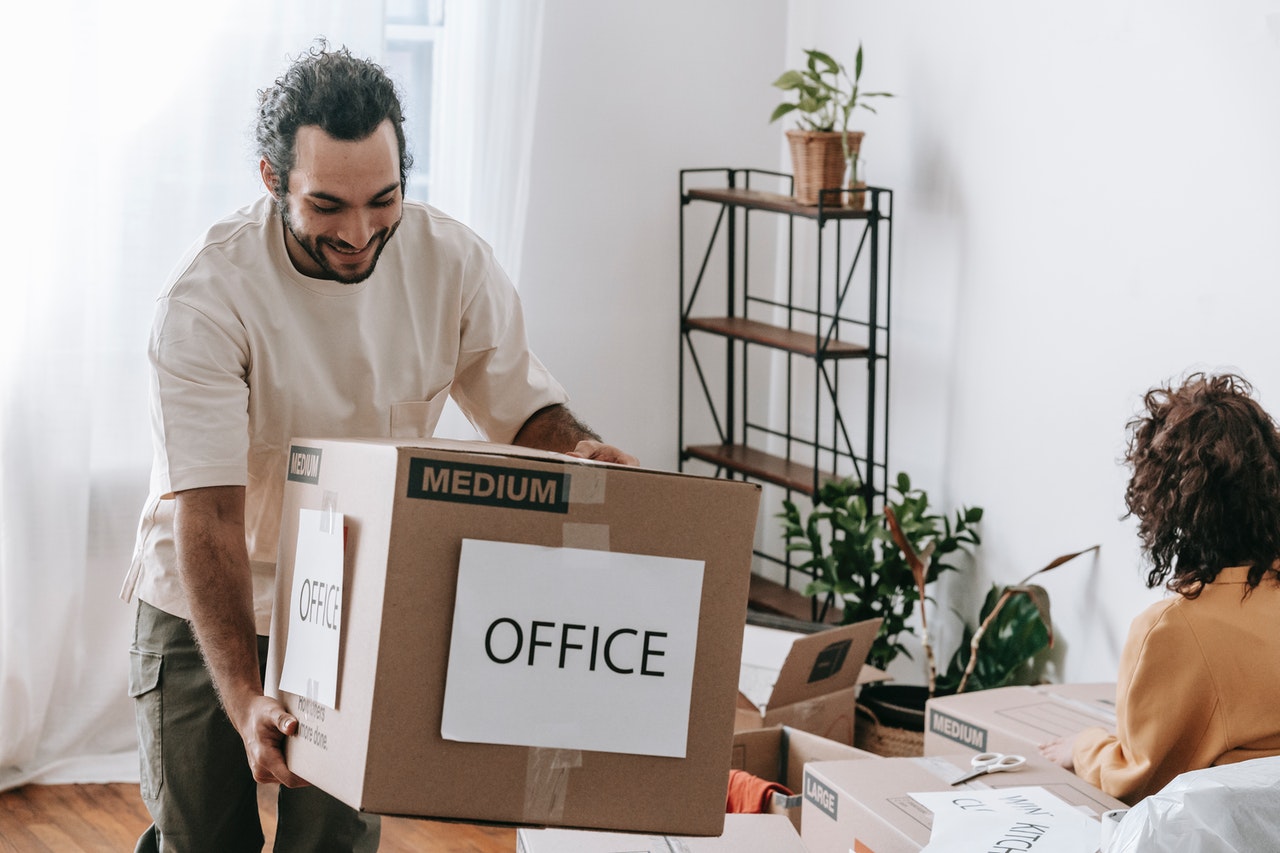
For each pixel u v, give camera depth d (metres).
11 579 2.90
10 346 2.86
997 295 3.07
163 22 2.96
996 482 3.10
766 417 4.02
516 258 3.41
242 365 1.56
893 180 3.42
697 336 3.89
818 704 2.64
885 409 3.40
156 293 3.04
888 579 3.12
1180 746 1.77
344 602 1.14
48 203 2.86
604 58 3.63
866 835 1.71
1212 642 1.73
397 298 1.65
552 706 1.10
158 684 1.67
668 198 3.78
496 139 3.33
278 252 1.57
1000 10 3.02
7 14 2.79
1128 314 2.70
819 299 3.22
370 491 1.11
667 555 1.11
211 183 3.04
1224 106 2.46
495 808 1.10
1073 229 2.84
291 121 1.41
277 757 1.23
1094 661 2.82
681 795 1.13
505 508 1.08
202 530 1.45
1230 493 1.72
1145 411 2.63
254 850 1.78
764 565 3.98
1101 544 2.79
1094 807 1.74
